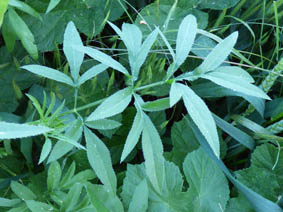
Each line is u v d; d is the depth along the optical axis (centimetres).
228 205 53
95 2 57
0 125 28
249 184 56
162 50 57
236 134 57
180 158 57
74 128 39
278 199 54
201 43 61
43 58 56
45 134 37
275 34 62
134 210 45
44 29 55
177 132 59
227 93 56
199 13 62
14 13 46
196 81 63
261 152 56
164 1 60
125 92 37
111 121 40
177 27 61
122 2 61
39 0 54
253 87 36
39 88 53
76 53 41
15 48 54
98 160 38
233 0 63
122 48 60
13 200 42
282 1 61
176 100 34
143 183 46
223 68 37
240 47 67
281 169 56
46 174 52
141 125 36
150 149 36
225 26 65
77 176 45
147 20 60
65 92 55
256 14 67
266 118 66
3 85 53
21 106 55
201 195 51
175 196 50
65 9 56
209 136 33
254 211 52
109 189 38
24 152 52
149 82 58
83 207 43
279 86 65
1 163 52
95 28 58
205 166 53
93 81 55
